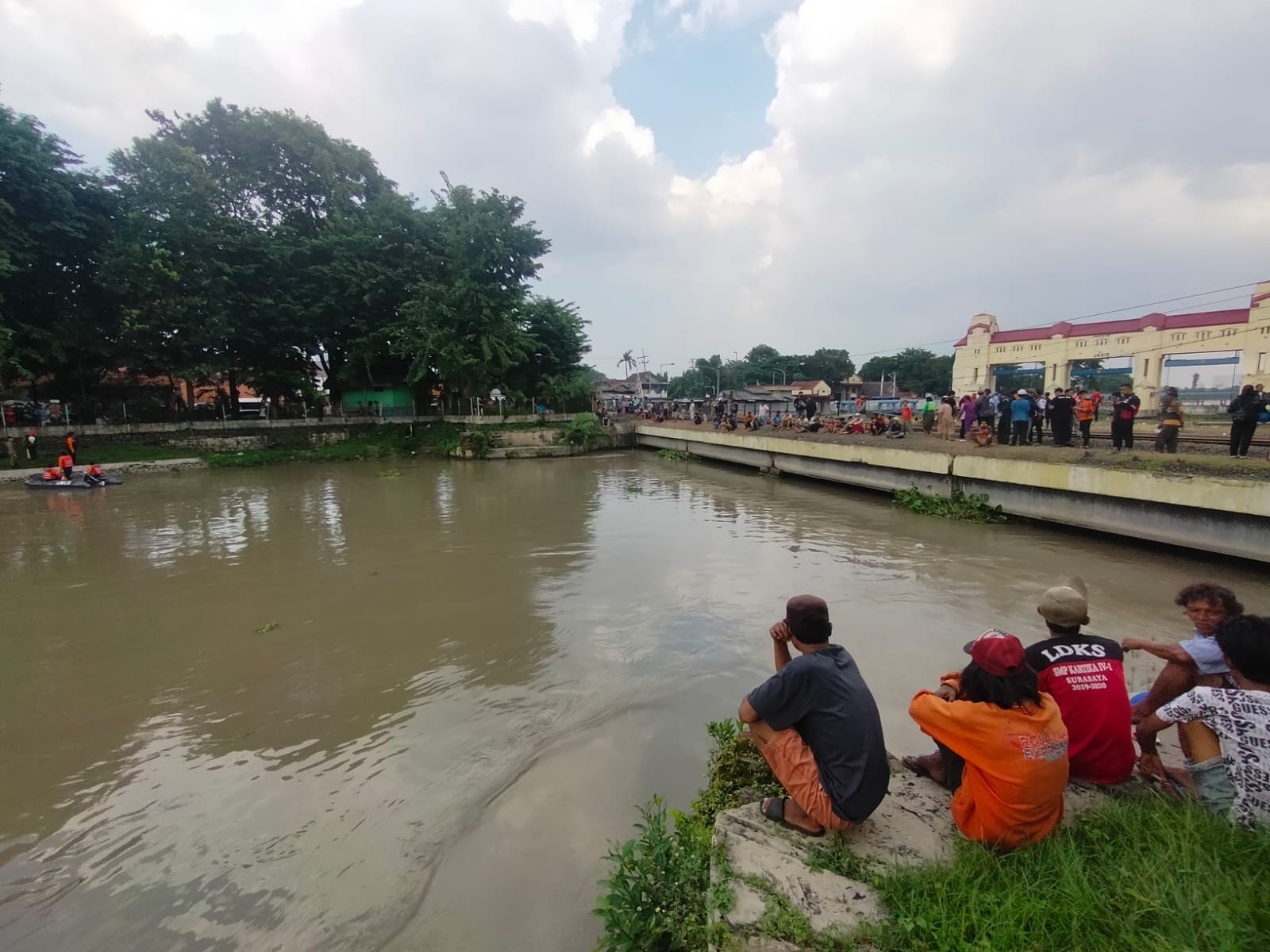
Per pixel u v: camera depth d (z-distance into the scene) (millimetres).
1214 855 2564
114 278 25797
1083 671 3451
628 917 2871
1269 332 23969
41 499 18641
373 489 20797
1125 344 28625
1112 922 2287
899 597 8828
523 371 40031
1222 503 9797
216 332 27844
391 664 6910
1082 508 12211
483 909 3523
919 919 2402
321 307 31234
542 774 4770
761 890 2742
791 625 3279
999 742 2797
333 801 4559
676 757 4934
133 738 5492
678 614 8344
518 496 19297
